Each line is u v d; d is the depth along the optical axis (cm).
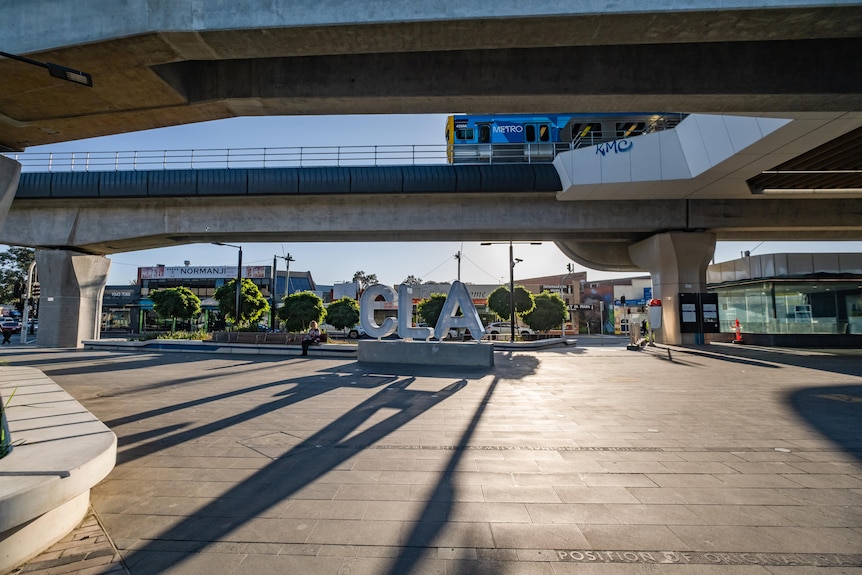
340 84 1009
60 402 652
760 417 808
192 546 352
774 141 1542
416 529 378
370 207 2580
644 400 976
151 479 497
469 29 771
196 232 2616
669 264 2630
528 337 3972
